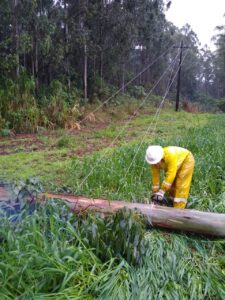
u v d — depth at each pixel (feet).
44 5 49.44
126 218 10.19
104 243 9.76
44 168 21.53
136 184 16.63
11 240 9.21
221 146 23.43
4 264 8.28
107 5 63.41
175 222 11.81
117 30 65.77
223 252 11.29
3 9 41.16
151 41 97.71
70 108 46.65
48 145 30.89
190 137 27.96
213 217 11.65
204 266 10.20
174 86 137.18
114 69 76.38
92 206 12.24
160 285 9.09
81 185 15.74
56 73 56.65
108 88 69.21
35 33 44.32
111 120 55.98
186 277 9.61
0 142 32.45
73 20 52.70
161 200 13.52
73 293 8.24
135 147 22.88
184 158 13.78
